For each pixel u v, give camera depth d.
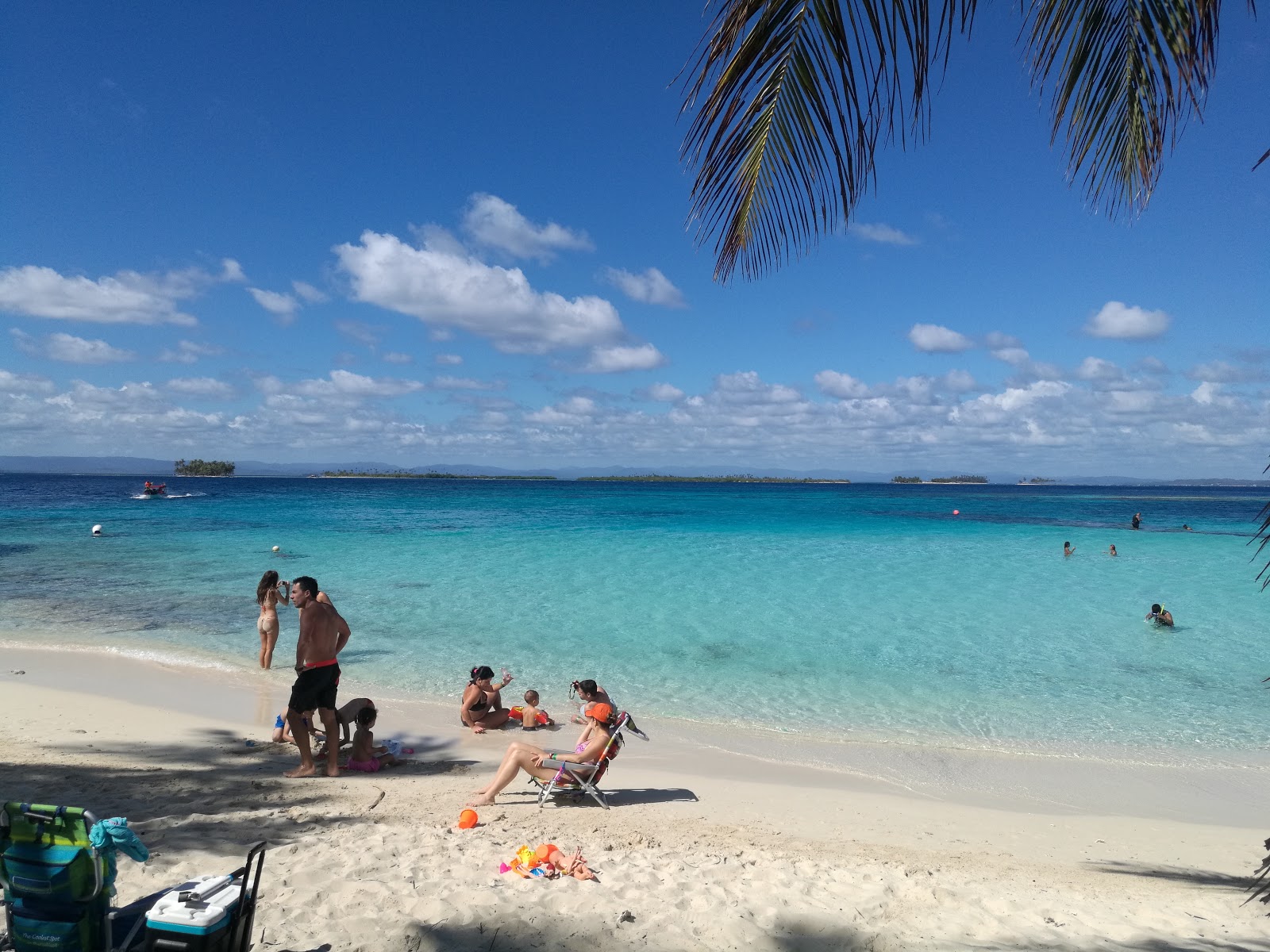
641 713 10.78
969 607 18.66
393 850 5.71
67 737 8.81
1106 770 8.91
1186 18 3.67
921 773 8.79
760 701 11.37
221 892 3.52
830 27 2.93
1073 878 6.00
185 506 56.84
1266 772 8.88
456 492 106.12
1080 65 3.94
